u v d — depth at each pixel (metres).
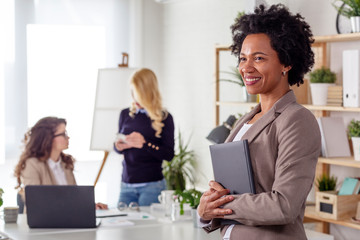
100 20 5.88
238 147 1.55
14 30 5.49
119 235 2.80
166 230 2.93
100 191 5.88
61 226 2.96
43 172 3.43
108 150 4.28
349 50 3.18
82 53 5.80
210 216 1.59
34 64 5.59
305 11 3.79
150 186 3.83
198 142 5.40
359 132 3.20
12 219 3.11
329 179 3.48
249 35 1.57
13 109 5.50
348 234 3.52
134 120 3.94
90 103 5.80
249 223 1.50
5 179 5.44
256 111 1.73
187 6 5.57
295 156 1.45
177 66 5.79
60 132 3.46
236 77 4.31
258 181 1.54
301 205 1.45
